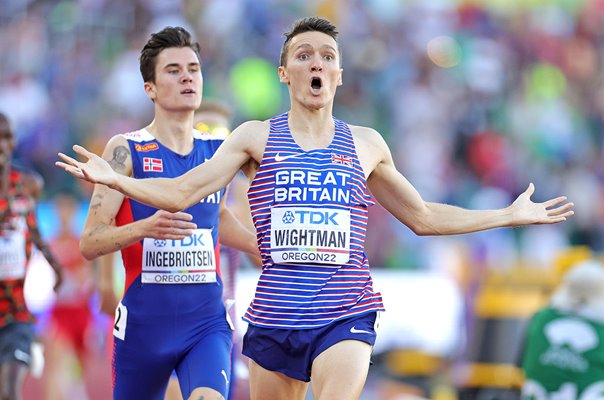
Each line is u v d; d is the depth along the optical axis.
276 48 60.41
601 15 72.62
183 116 19.33
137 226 17.19
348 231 16.36
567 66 69.81
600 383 23.11
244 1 61.50
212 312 19.03
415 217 17.41
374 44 63.66
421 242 48.50
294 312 16.20
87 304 37.50
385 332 37.88
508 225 17.28
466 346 35.62
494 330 33.47
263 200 16.44
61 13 60.78
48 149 54.06
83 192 45.41
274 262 16.36
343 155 16.58
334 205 16.30
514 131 64.06
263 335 16.41
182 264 18.83
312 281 16.25
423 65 63.91
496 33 68.38
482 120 63.09
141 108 56.41
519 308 33.78
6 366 24.14
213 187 16.38
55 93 57.12
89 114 55.88
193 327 18.86
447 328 38.38
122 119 55.69
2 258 24.58
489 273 37.12
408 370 37.03
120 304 19.08
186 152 19.42
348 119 59.47
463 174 60.50
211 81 57.28
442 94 62.91
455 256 43.09
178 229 16.42
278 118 16.95
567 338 23.39
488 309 33.84
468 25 67.75
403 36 65.00
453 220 17.39
